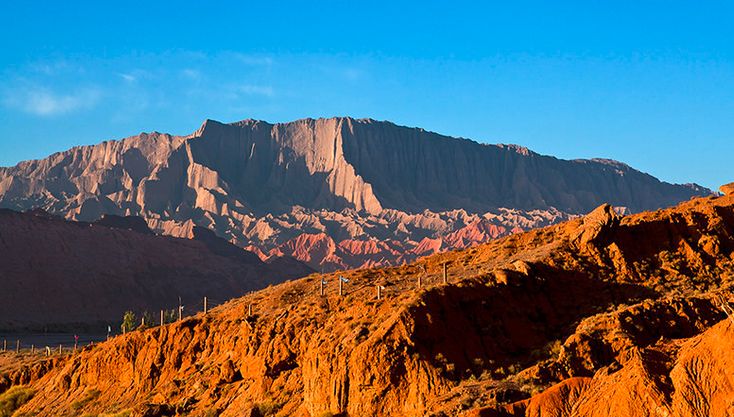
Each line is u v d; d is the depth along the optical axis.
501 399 29.55
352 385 34.22
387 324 35.16
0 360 86.31
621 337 32.72
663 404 24.09
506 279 39.16
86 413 51.31
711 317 34.91
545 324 38.34
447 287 37.38
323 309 44.59
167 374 51.22
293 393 39.88
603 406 25.52
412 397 32.94
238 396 43.00
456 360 33.91
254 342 45.22
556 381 31.08
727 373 23.45
